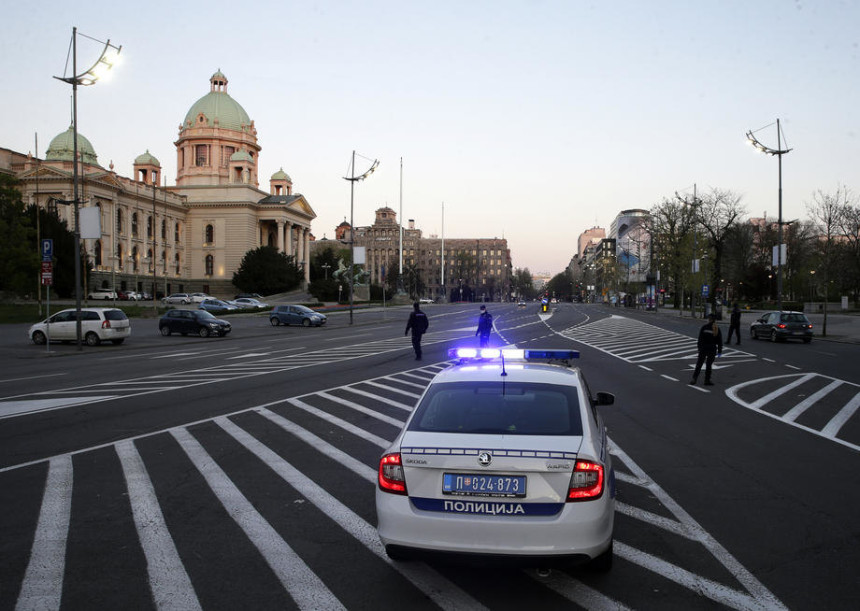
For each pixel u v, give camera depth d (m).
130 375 16.02
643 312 73.69
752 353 22.50
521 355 5.64
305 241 116.06
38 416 10.28
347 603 3.93
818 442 8.62
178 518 5.48
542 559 3.66
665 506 5.89
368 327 42.72
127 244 85.81
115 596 4.02
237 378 15.28
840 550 4.83
